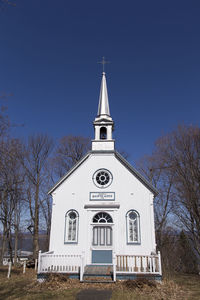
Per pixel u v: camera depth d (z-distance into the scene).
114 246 14.67
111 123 18.73
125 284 11.18
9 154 18.06
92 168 16.94
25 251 40.09
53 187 16.36
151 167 29.95
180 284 13.48
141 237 14.83
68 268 13.52
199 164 22.80
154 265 12.31
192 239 22.77
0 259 24.50
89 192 16.25
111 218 15.56
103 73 22.09
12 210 25.22
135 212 15.53
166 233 26.16
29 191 26.53
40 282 12.20
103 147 17.77
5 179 20.27
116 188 16.20
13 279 14.48
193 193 22.22
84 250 14.78
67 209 15.90
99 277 12.08
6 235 25.53
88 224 15.42
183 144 24.30
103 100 20.20
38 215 26.42
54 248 14.89
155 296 9.91
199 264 21.70
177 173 24.44
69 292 10.24
